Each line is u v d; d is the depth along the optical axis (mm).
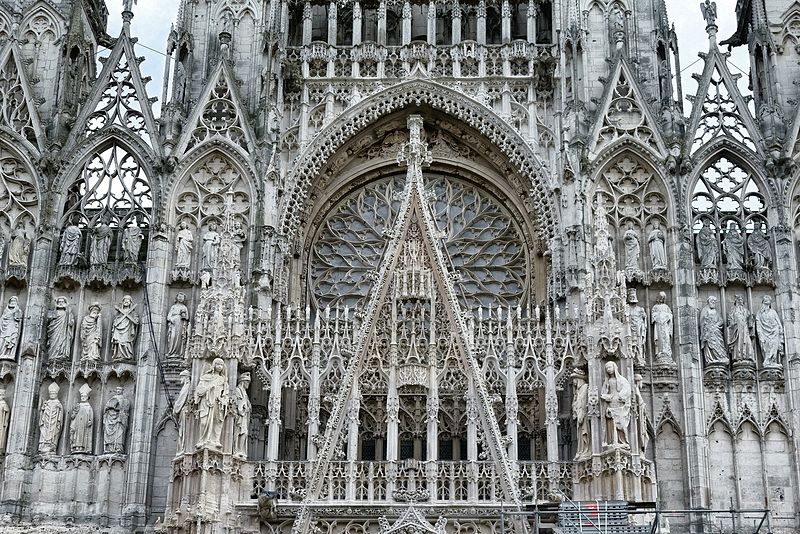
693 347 37688
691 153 40312
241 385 35812
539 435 38469
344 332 37625
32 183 40438
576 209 39469
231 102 41438
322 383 37406
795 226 39844
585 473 34469
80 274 39344
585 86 41375
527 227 41938
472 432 35594
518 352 37312
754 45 42562
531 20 43531
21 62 41812
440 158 42969
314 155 41562
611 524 31594
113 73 42000
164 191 40031
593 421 34562
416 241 38375
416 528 33812
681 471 36625
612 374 34656
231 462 34500
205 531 33125
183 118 41312
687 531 35844
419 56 42969
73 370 38156
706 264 39125
